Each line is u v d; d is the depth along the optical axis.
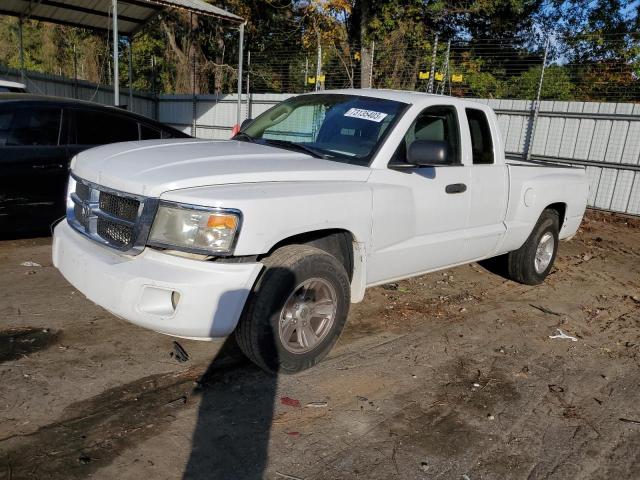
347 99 4.62
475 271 6.54
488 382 3.82
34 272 5.22
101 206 3.46
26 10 13.66
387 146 4.06
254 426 3.08
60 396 3.21
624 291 6.32
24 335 3.92
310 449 2.92
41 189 5.86
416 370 3.90
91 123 6.24
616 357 4.43
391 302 5.21
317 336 3.67
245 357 3.85
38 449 2.73
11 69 15.30
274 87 22.11
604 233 9.72
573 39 17.45
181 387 3.41
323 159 3.99
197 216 3.06
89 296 3.25
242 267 3.14
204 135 18.31
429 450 3.00
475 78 16.55
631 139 11.00
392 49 18.88
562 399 3.68
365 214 3.77
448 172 4.50
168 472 2.65
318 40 19.05
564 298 5.86
